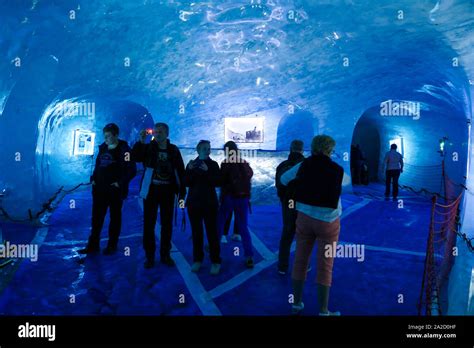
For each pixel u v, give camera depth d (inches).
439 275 209.6
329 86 395.9
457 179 426.0
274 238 254.2
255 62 344.2
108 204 218.2
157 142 189.9
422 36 251.9
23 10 213.5
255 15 271.3
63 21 239.3
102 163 215.3
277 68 358.0
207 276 181.6
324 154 139.6
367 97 420.8
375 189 522.3
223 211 197.5
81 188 449.4
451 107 380.2
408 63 316.8
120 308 150.6
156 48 305.3
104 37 273.9
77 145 446.0
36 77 283.1
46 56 269.0
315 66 355.3
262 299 157.5
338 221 137.6
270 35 301.1
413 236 270.8
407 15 230.5
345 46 313.3
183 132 422.9
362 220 319.6
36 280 181.6
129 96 384.8
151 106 400.8
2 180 289.6
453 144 446.9
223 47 317.1
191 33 292.8
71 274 189.8
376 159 626.8
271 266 197.6
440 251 242.5
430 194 478.6
